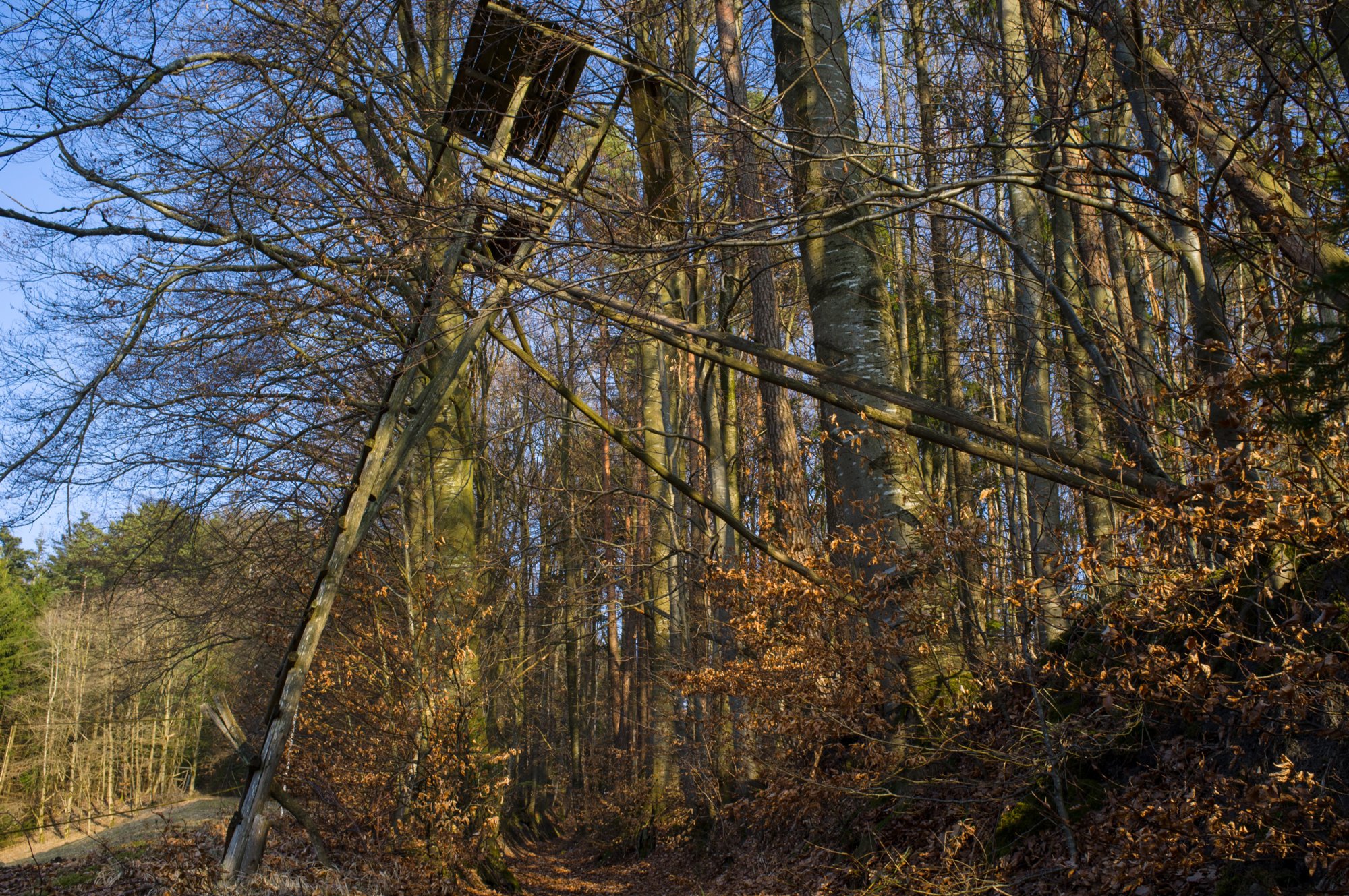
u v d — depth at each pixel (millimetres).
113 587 14062
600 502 19312
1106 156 6430
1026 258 6621
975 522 7363
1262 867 4840
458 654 11172
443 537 12289
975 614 7551
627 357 20219
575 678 30875
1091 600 6711
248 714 13203
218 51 10125
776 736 9109
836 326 8891
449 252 8352
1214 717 5344
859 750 8617
